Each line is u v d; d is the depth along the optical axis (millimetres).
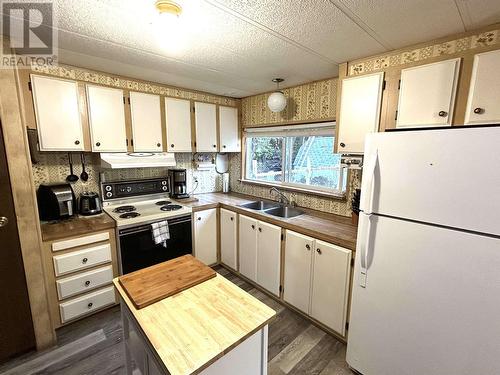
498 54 1291
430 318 1257
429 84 1529
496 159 1026
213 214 2965
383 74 1738
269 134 3139
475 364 1146
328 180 2641
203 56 1891
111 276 2188
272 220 2344
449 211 1158
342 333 1871
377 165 1372
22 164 1610
